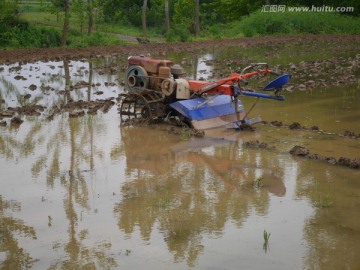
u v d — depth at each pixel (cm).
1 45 3469
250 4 5247
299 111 1350
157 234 650
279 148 1013
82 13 4094
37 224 679
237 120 1143
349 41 3538
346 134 1112
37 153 979
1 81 1808
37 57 2578
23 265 578
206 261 584
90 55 2655
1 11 3631
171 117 1215
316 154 950
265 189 801
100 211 718
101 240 635
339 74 1980
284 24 4416
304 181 831
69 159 945
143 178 848
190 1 5203
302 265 575
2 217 700
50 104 1424
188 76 1919
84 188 805
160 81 1214
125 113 1247
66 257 594
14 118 1202
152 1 5278
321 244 622
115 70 2080
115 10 5591
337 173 866
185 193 785
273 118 1275
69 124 1195
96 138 1082
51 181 834
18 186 812
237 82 1126
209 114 1161
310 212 713
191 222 684
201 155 971
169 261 585
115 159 946
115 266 574
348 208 725
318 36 3991
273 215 704
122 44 3703
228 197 768
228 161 937
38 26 4047
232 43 3525
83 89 1653
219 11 6203
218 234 649
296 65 2247
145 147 1021
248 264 577
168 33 4106
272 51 2939
